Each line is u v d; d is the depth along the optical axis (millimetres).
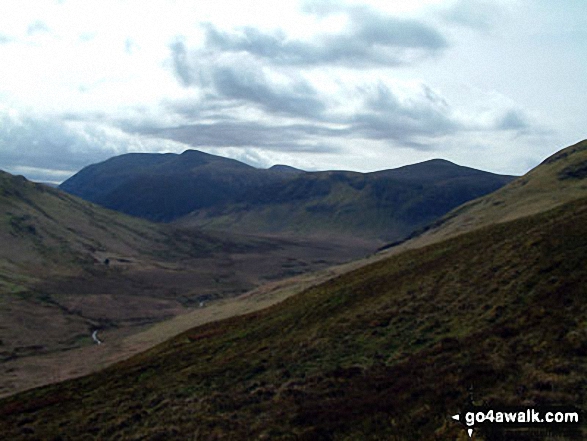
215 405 24281
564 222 36062
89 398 31719
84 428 25016
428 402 17875
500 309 25844
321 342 30891
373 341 28703
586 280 23812
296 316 43812
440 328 27250
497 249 36688
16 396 39188
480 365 19656
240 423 21547
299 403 22234
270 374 27750
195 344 46750
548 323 21266
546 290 25234
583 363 16906
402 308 32625
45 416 29125
